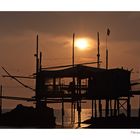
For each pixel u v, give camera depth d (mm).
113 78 44844
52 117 46500
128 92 44969
